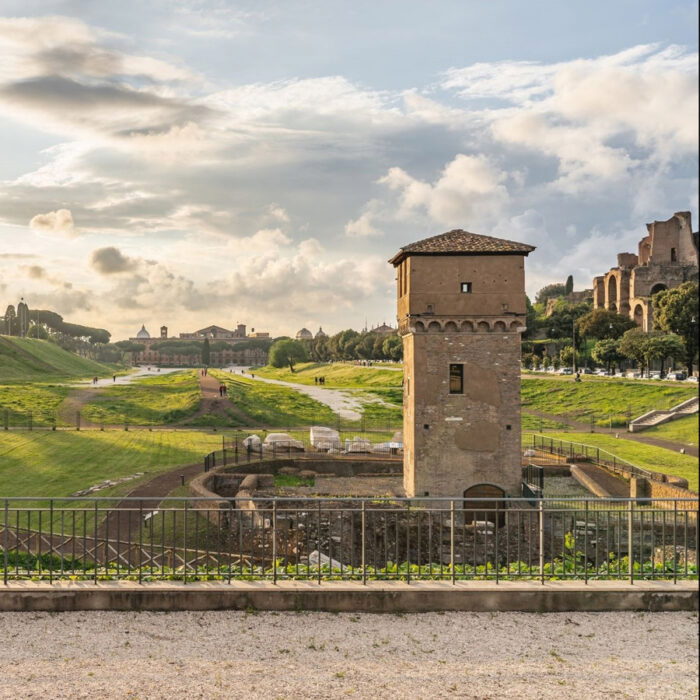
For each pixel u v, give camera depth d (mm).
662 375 110625
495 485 37500
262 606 15469
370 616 15195
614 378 110062
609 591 15688
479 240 38469
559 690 11711
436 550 31375
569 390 102625
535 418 88500
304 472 46469
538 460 53781
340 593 15469
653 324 128750
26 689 11469
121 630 14188
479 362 37719
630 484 44094
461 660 12906
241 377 161125
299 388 125812
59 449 61188
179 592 15367
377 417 95625
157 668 12383
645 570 17219
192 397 103500
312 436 65250
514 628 14555
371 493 39656
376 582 16094
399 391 121562
